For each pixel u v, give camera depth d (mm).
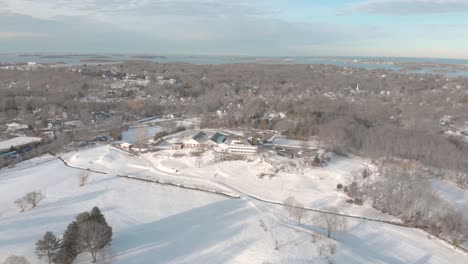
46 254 70125
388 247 81500
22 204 96125
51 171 129750
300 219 93188
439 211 93062
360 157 140750
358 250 77375
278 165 129250
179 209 99562
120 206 100500
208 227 88250
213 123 196250
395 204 99312
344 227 85312
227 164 135000
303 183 117688
